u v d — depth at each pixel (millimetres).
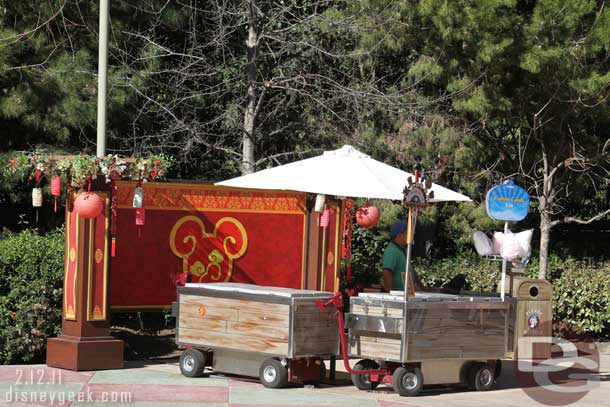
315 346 12039
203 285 12797
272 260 15367
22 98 16703
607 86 17188
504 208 13250
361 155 13438
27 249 13852
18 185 17688
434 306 11789
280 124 19922
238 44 19922
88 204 12555
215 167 20656
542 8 16344
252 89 18516
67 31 17953
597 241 23578
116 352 13062
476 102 17062
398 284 13094
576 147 19188
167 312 15344
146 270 14414
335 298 11891
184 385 12023
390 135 18734
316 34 19094
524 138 19609
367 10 17922
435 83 18219
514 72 17984
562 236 23844
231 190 15078
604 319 17438
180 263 14680
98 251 12992
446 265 19344
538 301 15008
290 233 15477
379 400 11461
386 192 12406
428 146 18344
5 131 17812
